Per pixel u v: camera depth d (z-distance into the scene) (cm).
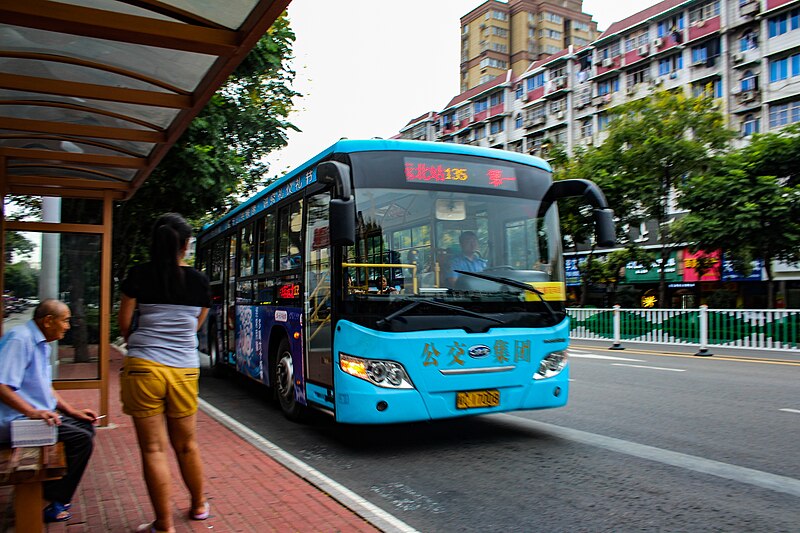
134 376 345
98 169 641
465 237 608
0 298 620
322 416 752
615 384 1020
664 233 2702
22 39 432
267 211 854
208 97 494
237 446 582
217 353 1186
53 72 483
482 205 623
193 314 361
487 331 588
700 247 2327
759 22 3222
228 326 1084
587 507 434
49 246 643
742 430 671
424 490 475
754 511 423
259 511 402
